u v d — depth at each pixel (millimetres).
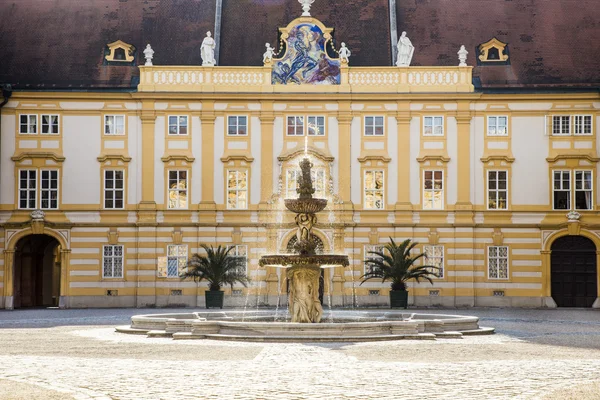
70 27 71688
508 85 68375
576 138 67438
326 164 67375
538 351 28969
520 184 67375
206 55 67875
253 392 19375
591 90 67312
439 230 67250
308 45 68000
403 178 67500
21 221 66625
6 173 66938
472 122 67688
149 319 36938
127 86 68062
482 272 67062
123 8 73062
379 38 71375
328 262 37250
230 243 67062
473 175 67500
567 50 70312
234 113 67625
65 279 66750
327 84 67688
